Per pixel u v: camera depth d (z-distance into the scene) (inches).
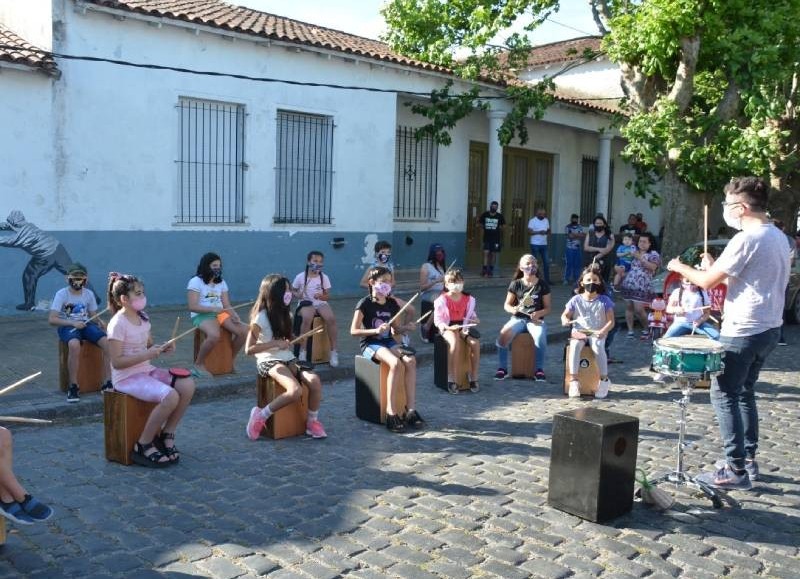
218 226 564.7
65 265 498.0
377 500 225.5
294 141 607.5
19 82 468.1
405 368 301.1
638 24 547.8
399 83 667.4
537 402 346.3
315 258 391.5
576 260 804.0
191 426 297.7
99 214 508.7
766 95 563.5
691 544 199.3
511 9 657.6
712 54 568.4
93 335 319.3
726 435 235.8
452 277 363.9
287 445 276.2
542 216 780.6
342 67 623.8
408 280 703.1
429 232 764.0
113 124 508.4
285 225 602.5
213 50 548.4
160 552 189.0
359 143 644.7
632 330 521.0
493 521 211.5
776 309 224.4
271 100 582.6
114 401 250.5
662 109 558.9
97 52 495.8
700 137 593.6
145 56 516.4
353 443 280.1
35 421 193.8
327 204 633.0
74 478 238.5
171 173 538.6
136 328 251.8
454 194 785.6
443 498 227.8
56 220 491.5
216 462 256.2
